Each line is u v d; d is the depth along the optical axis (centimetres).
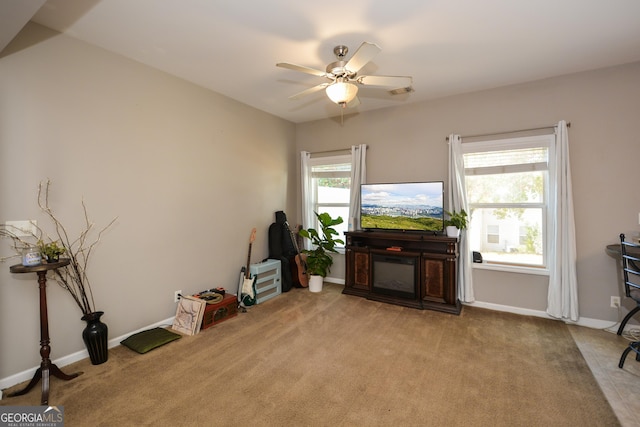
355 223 451
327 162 487
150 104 298
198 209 349
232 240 395
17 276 218
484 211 372
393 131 426
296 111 450
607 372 227
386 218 408
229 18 220
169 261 319
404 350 263
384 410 187
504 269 355
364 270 418
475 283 374
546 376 222
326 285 478
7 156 212
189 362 245
